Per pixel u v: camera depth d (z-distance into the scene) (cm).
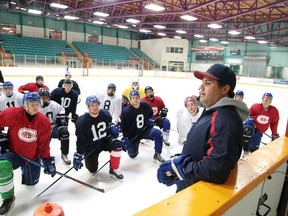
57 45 2006
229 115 111
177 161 129
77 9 1462
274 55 2200
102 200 236
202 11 1484
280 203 171
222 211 98
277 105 941
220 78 117
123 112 322
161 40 2502
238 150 110
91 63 1902
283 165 159
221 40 2364
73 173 291
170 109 738
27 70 1450
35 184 252
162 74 2211
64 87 421
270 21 1466
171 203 96
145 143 412
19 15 1917
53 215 78
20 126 222
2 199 229
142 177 289
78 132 263
